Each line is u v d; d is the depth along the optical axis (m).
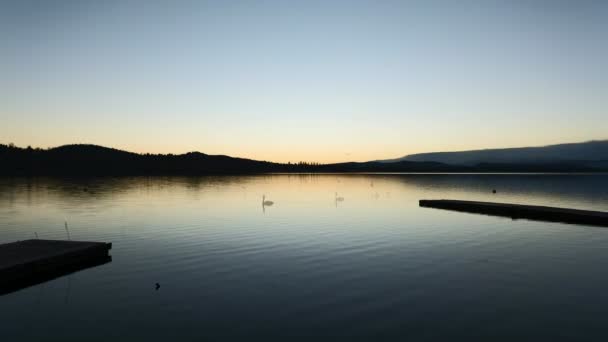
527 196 74.31
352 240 28.38
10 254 20.38
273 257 23.02
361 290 16.98
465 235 30.52
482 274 19.45
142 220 38.94
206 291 16.91
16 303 15.55
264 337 12.41
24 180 131.00
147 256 23.28
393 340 12.18
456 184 131.25
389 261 22.08
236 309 14.80
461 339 12.24
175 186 103.94
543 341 12.08
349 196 74.44
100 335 12.62
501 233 31.44
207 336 12.50
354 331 12.84
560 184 128.50
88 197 65.75
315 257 23.05
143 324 13.46
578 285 17.66
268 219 40.00
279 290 16.98
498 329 12.97
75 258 21.44
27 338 12.45
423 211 47.56
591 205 55.97
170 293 16.62
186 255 23.55
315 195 76.75
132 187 96.50
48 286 17.62
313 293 16.59
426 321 13.62
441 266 20.98
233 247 25.88
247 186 110.38
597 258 22.83
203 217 41.53
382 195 77.75
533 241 28.09
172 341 12.16
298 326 13.24
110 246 23.69
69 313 14.50
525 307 14.95
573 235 30.45
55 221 37.94
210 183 125.88
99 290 17.08
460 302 15.51
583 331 12.77
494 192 81.50
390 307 14.98
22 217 40.81
